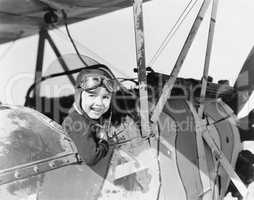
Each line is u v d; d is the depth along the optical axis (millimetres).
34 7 2574
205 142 3375
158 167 2750
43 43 2707
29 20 2660
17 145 1969
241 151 4020
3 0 2416
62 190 2104
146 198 2623
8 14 2553
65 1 2654
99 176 2377
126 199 2496
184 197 2926
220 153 3520
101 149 2426
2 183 1844
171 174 2855
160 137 2873
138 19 2467
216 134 3588
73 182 2189
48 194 2016
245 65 4484
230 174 3662
